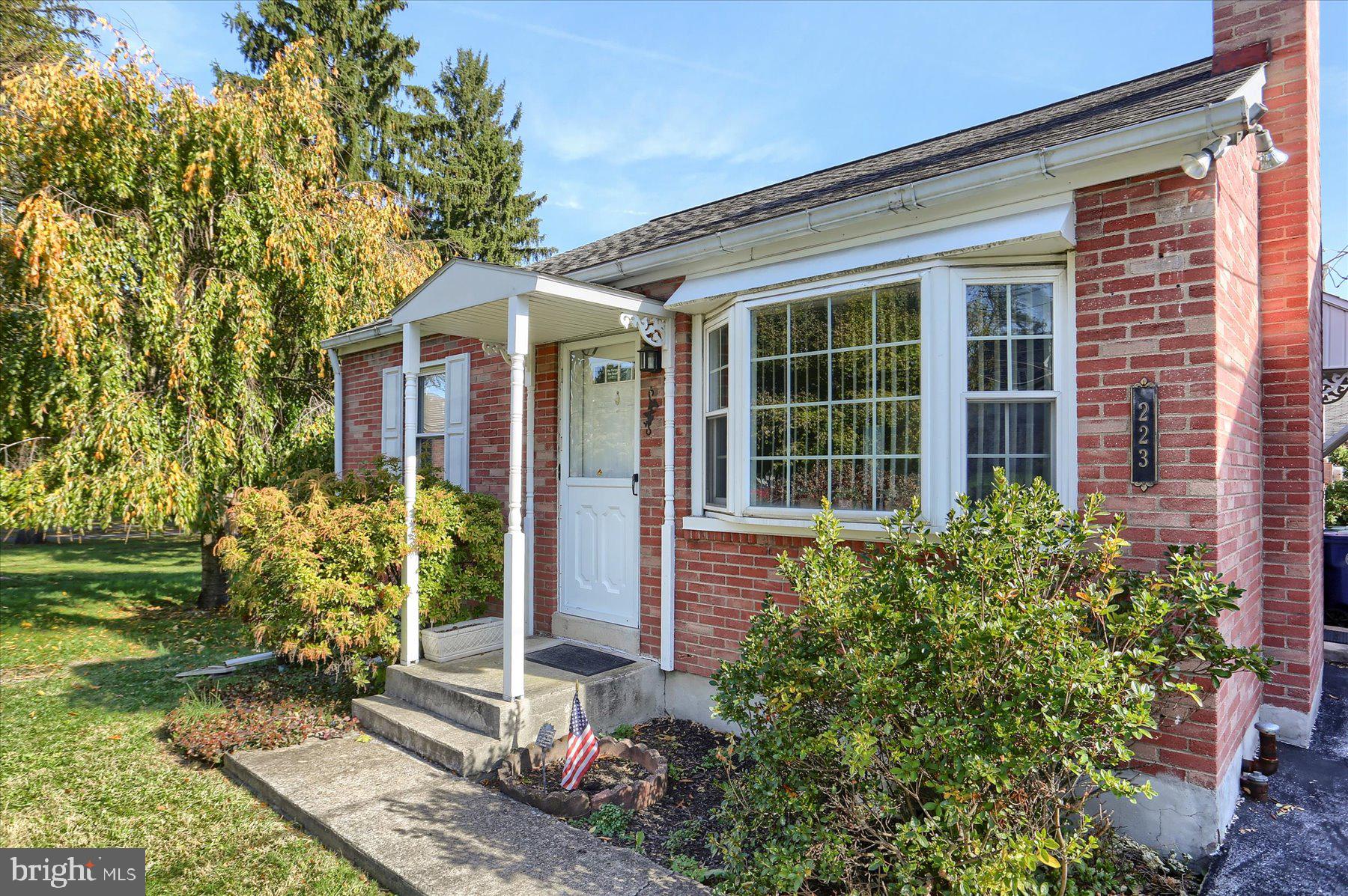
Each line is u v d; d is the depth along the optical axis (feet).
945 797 8.96
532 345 21.77
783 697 10.07
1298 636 15.85
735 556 16.21
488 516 21.20
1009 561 9.68
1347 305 20.08
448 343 25.76
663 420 18.19
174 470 27.30
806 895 9.57
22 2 34.45
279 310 31.96
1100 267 11.69
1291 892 9.91
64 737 17.11
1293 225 16.05
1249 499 14.38
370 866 11.07
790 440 14.60
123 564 53.11
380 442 29.76
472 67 86.43
